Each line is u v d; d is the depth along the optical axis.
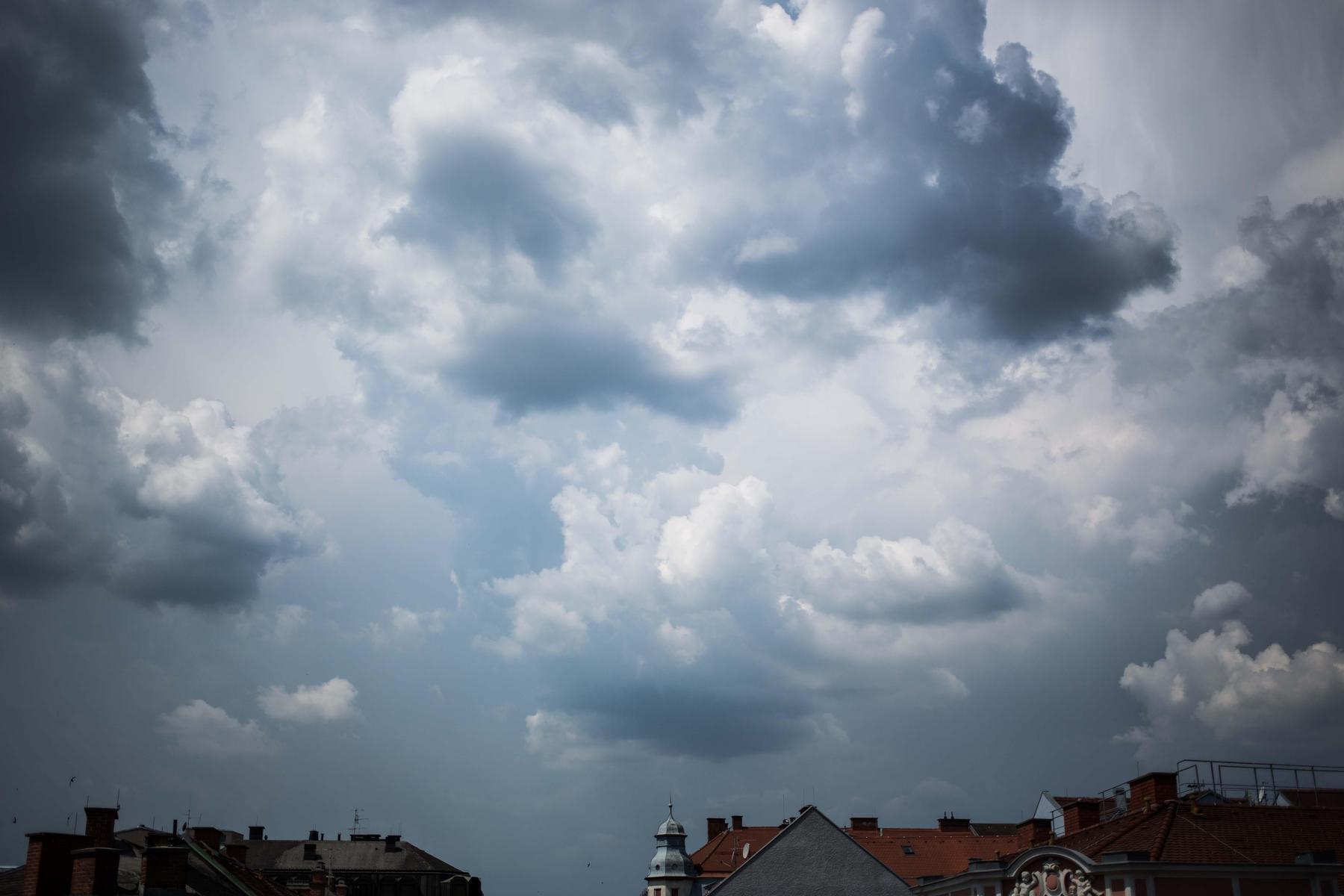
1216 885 68.25
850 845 81.38
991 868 79.50
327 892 98.25
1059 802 114.81
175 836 63.50
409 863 135.12
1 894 56.50
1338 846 72.62
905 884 80.19
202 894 66.06
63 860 56.72
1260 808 75.56
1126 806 85.00
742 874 80.31
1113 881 69.44
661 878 126.94
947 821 140.62
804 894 79.69
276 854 135.75
